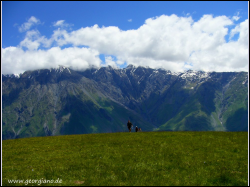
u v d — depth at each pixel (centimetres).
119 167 2914
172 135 4756
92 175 2656
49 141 4600
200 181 2508
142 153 3488
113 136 4912
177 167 2919
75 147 4019
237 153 3425
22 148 4034
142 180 2503
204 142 4084
